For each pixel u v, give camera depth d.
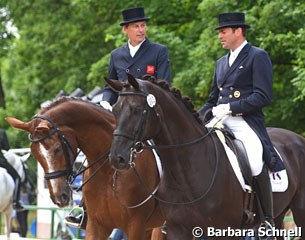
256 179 11.26
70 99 11.79
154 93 10.44
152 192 11.88
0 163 20.33
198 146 10.79
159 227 12.61
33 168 25.30
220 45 21.56
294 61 20.67
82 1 30.08
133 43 12.93
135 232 11.84
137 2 26.86
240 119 11.64
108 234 12.10
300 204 12.51
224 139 11.21
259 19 21.00
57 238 22.00
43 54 35.28
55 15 34.53
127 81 10.29
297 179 12.41
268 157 11.43
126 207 11.73
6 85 40.78
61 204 11.31
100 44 33.78
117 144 9.91
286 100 21.92
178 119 10.66
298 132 22.56
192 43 24.62
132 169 11.73
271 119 22.16
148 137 10.20
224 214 10.80
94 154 11.84
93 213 11.98
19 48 35.84
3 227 26.25
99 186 11.83
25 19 35.19
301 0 20.38
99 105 12.13
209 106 12.26
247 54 11.62
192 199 10.66
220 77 11.89
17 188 20.50
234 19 11.62
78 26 33.81
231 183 10.90
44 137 11.30
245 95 11.62
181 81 22.66
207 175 10.73
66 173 11.45
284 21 20.84
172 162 10.62
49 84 35.41
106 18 33.06
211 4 21.64
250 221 11.16
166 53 12.91
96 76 26.36
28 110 36.66
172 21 26.50
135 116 10.02
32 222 25.73
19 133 33.47
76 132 11.67
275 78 22.98
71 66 34.38
